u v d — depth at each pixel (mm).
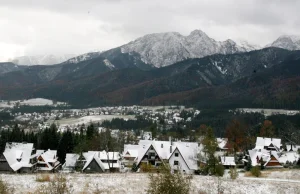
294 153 127312
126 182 55531
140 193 48344
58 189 36500
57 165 118938
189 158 86188
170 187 30188
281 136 188000
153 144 96688
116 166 106875
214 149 79125
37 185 51188
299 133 172125
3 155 99375
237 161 128125
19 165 99750
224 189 52625
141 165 89188
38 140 145750
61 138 143000
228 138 167125
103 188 50906
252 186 54781
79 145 120812
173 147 93438
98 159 102688
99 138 143625
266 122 188750
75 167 110188
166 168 30984
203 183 55656
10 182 53312
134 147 133000
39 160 109188
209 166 78750
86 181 55562
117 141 164375
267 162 113312
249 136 179750
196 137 157375
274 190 52562
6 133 138625
